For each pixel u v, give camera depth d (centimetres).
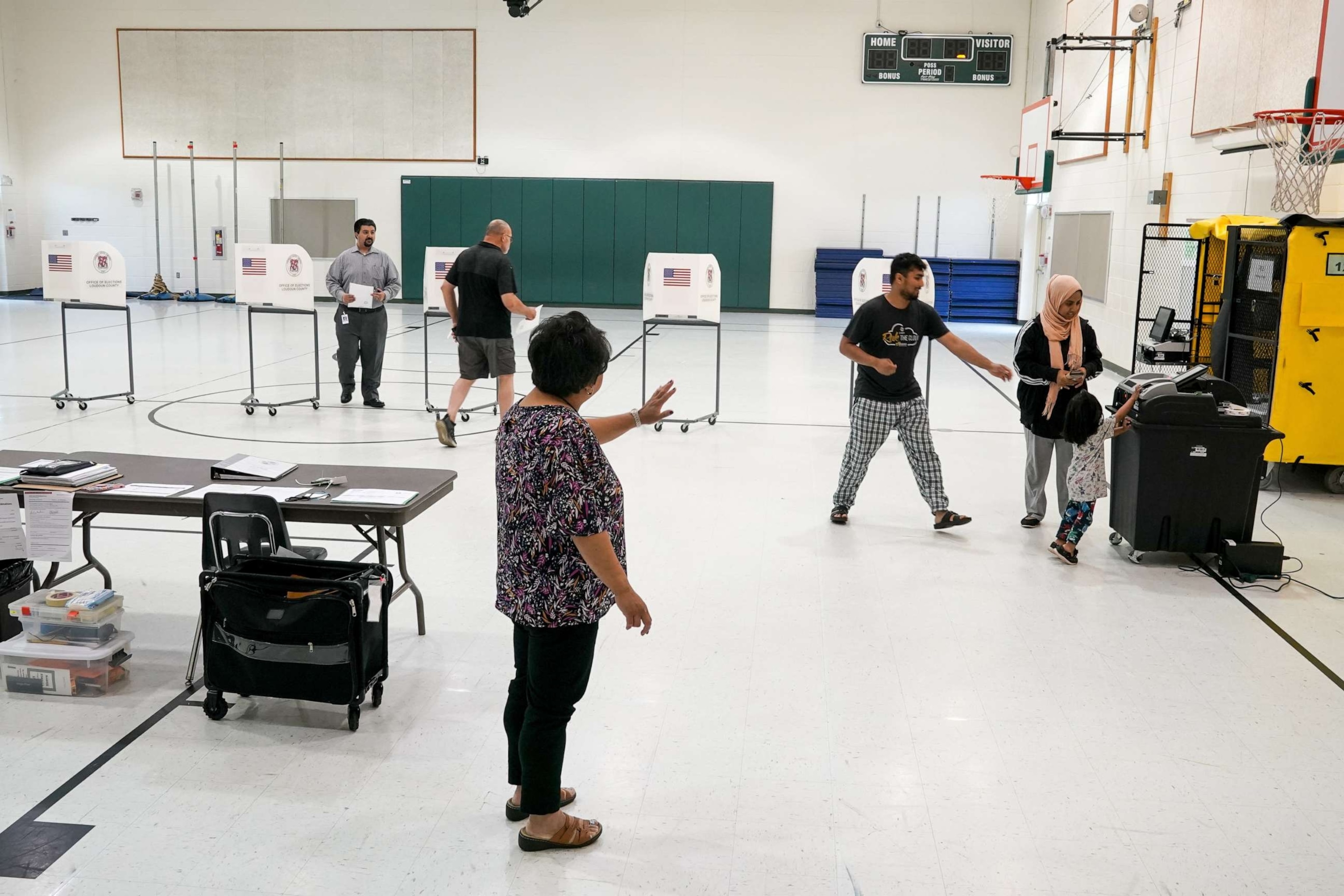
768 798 294
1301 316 618
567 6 1756
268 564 338
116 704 345
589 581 249
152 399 907
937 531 554
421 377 1060
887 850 270
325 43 1792
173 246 1869
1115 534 525
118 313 1617
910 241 1770
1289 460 639
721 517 578
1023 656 395
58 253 837
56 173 1867
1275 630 423
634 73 1766
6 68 1823
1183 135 982
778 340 1440
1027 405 547
